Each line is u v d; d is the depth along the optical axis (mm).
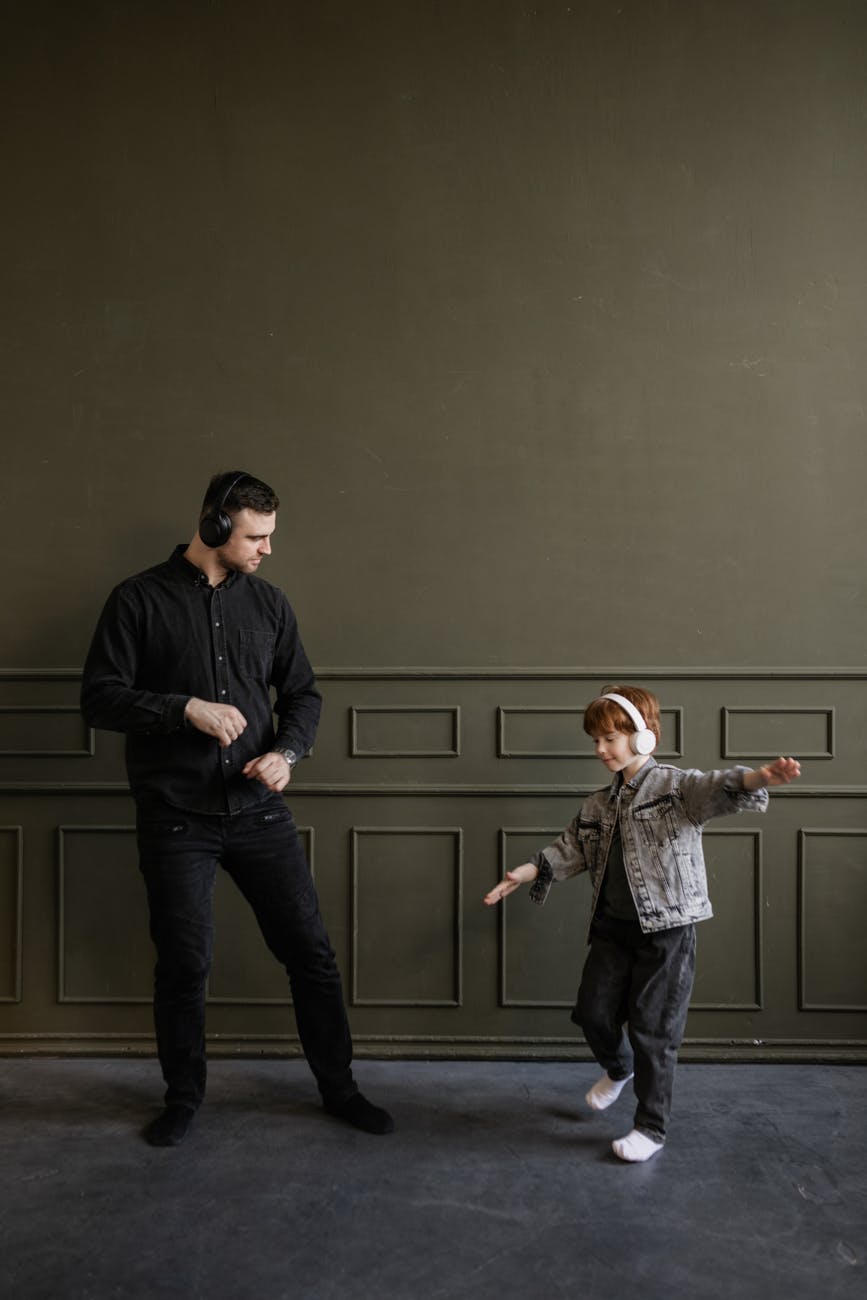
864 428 2793
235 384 2830
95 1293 1745
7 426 2838
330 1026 2391
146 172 2830
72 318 2834
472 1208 2012
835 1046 2771
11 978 2832
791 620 2797
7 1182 2109
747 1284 1775
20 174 2832
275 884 2363
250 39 2814
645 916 2227
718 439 2805
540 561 2811
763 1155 2238
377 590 2820
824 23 2777
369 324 2820
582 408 2811
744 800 2180
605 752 2330
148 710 2172
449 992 2824
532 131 2803
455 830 2812
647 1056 2225
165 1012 2316
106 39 2822
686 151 2795
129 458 2832
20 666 2832
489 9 2801
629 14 2791
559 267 2809
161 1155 2225
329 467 2822
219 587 2354
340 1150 2250
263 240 2822
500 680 2807
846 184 2785
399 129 2812
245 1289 1758
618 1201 2041
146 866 2297
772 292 2795
